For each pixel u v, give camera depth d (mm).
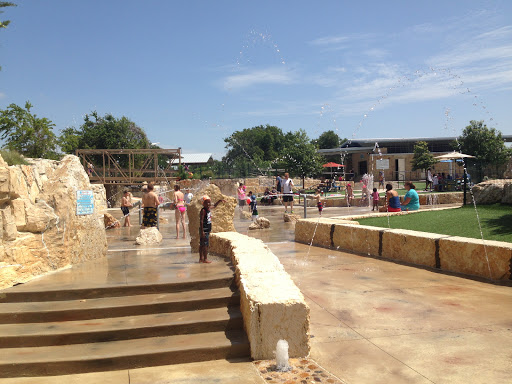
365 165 47312
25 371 4594
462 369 4203
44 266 7371
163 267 7758
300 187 38219
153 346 4930
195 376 4438
